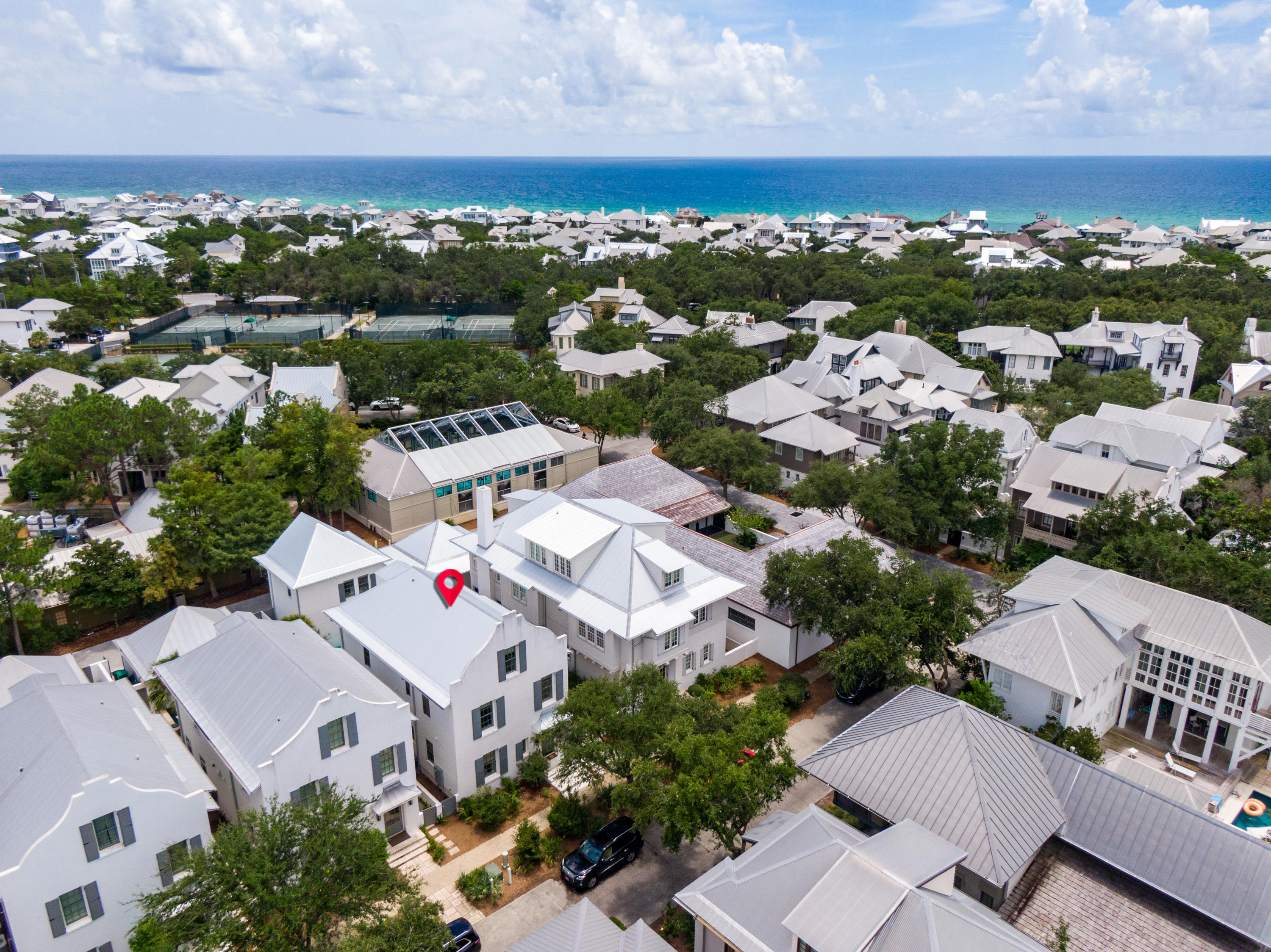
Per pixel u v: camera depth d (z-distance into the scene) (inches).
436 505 2632.9
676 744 1197.1
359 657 1676.9
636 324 4938.5
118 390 3299.7
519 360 3949.3
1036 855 1175.6
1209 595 1779.0
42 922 1066.1
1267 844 1069.1
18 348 4709.6
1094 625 1619.1
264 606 2142.0
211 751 1364.4
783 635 1907.0
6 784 1173.1
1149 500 2169.0
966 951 864.9
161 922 1031.0
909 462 2443.4
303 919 1013.8
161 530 2234.3
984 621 1734.7
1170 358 3932.1
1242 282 5600.4
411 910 1035.9
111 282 5969.5
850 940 888.3
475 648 1446.9
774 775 1224.2
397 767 1389.0
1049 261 7559.1
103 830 1105.4
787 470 3152.1
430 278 6496.1
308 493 2474.2
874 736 1267.2
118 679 1785.2
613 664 1654.8
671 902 1266.0
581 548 1738.4
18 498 2837.1
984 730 1229.1
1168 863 1096.8
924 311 4938.5
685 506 2539.4
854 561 1748.3
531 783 1530.5
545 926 1054.4
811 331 5246.1
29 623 1893.5
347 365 3784.5
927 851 1019.3
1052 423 3181.6
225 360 3836.1
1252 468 2522.1
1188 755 1625.2
